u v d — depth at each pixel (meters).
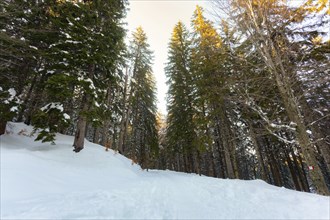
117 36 14.88
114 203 6.32
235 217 5.23
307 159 7.88
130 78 27.00
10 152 8.91
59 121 11.09
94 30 14.27
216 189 8.72
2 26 13.43
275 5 9.45
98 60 13.09
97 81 14.30
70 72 12.54
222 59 14.80
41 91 14.34
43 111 11.29
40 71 13.66
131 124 28.22
